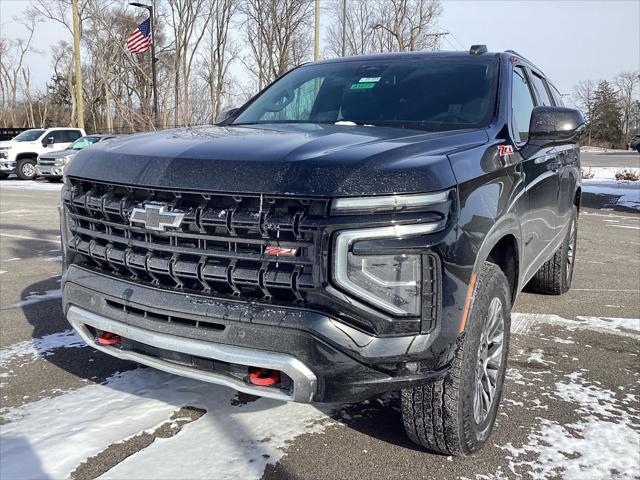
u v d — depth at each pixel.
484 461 2.75
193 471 2.62
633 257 7.78
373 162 2.34
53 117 61.16
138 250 2.64
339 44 37.88
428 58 4.13
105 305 2.71
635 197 15.91
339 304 2.25
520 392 3.49
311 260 2.27
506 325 2.98
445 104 3.61
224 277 2.39
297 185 2.28
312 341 2.25
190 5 37.59
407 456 2.78
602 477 2.64
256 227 2.32
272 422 3.07
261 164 2.38
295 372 2.29
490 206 2.65
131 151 2.78
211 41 38.97
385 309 2.26
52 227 9.98
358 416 3.15
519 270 3.30
